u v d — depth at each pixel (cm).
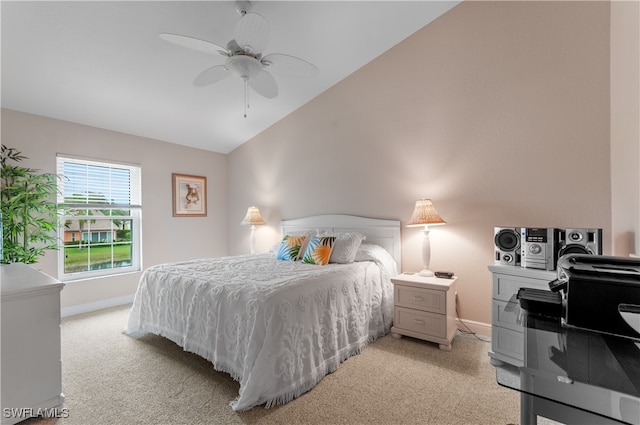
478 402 167
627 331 86
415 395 174
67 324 295
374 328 253
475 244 262
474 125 263
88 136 342
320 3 241
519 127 242
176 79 296
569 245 192
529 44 238
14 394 151
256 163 445
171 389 182
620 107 188
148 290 251
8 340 150
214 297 195
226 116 384
